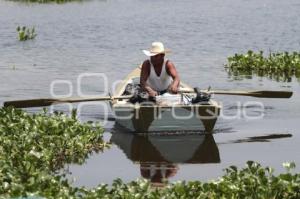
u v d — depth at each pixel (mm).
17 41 63469
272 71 50000
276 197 21281
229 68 50469
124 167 26594
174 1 105188
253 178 21641
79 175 25500
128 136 31188
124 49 59094
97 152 28734
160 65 32375
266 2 103562
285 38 66500
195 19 81938
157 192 20812
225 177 22156
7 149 26078
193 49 59625
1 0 106688
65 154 28156
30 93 40500
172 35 68312
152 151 28766
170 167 26688
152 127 31156
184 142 30250
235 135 31516
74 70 48500
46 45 61125
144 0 107062
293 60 50250
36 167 25016
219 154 28438
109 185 24141
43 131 28562
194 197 20797
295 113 35938
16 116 30297
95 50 58344
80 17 83062
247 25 76688
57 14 86188
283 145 29719
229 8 94875
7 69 48844
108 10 91500
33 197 20000
